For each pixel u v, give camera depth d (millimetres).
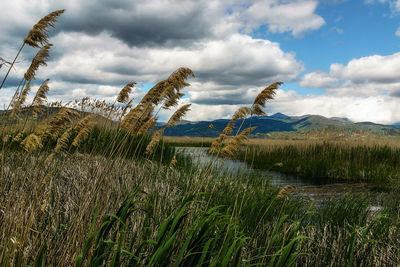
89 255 2629
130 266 2781
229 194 6434
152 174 6551
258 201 6254
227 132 4336
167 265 2684
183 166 10656
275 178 15164
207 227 2885
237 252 2725
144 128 3994
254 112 4008
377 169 14906
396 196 9148
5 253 2465
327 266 3988
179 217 2729
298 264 4102
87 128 4281
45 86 4457
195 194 3502
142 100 3730
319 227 5227
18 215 3115
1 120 4457
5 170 4570
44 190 3900
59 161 6066
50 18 3697
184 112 4492
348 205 6895
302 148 22344
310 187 12250
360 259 4164
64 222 3686
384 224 5312
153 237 3398
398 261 4027
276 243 3736
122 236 2568
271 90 3756
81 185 4742
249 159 20734
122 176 5016
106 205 3232
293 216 6098
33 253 2719
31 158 5137
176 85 3514
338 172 15742
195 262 2746
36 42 3732
